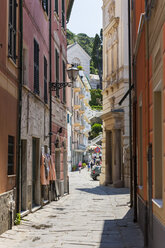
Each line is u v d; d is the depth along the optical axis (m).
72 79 15.54
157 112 6.72
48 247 7.48
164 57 5.34
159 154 6.72
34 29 13.27
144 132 8.45
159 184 6.73
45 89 15.44
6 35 9.38
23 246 7.55
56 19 18.59
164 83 5.33
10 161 9.91
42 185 14.14
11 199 9.59
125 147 25.72
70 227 9.91
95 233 9.08
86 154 79.12
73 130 57.03
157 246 6.21
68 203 15.96
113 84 28.05
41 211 13.02
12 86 10.04
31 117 12.52
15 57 10.38
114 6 28.50
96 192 22.17
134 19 12.37
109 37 30.22
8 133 9.54
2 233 8.74
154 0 6.35
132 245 7.78
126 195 19.80
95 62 121.19
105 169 28.95
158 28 6.04
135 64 11.52
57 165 18.88
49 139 16.16
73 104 56.53
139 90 10.18
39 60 14.16
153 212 6.78
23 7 11.55
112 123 27.19
